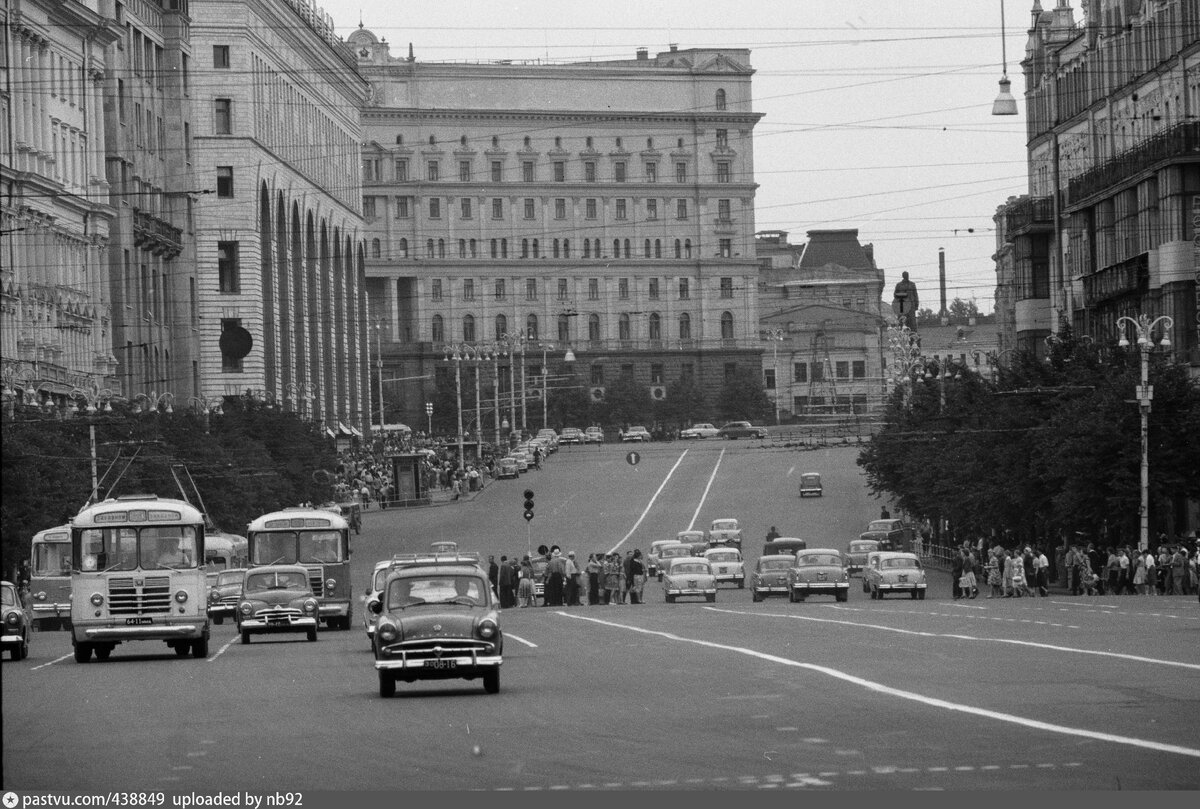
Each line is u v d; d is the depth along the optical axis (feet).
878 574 604.90
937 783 144.25
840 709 200.54
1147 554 556.92
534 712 207.82
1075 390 627.05
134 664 325.83
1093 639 305.94
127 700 242.58
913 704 203.31
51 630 515.50
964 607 461.78
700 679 245.65
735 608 509.76
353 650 352.90
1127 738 168.55
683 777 151.12
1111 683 222.48
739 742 173.88
